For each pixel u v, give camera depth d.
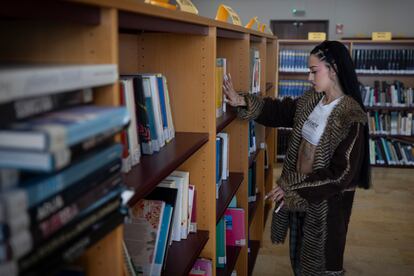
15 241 0.64
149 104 1.53
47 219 0.71
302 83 7.05
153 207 1.55
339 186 2.17
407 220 4.54
